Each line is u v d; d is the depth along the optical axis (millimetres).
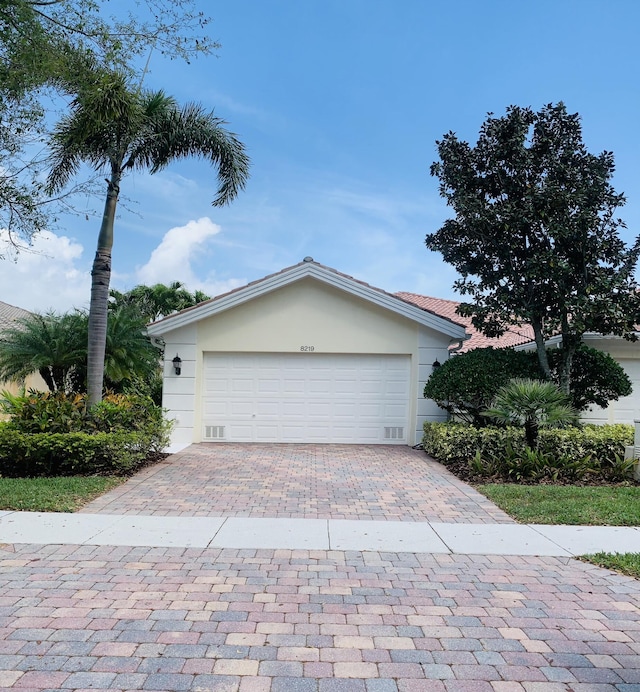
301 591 4645
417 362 13562
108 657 3510
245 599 4449
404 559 5520
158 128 11812
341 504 7758
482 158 12086
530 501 7828
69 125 10508
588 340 14297
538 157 11766
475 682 3320
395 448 13148
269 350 13617
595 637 3906
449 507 7672
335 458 11586
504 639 3857
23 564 5176
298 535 6234
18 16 7504
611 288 10969
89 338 11141
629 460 9406
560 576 5113
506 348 12688
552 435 10320
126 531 6262
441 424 12000
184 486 8727
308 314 13656
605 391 12398
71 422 9773
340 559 5480
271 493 8359
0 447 9023
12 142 8508
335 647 3711
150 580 4816
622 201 11172
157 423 11219
